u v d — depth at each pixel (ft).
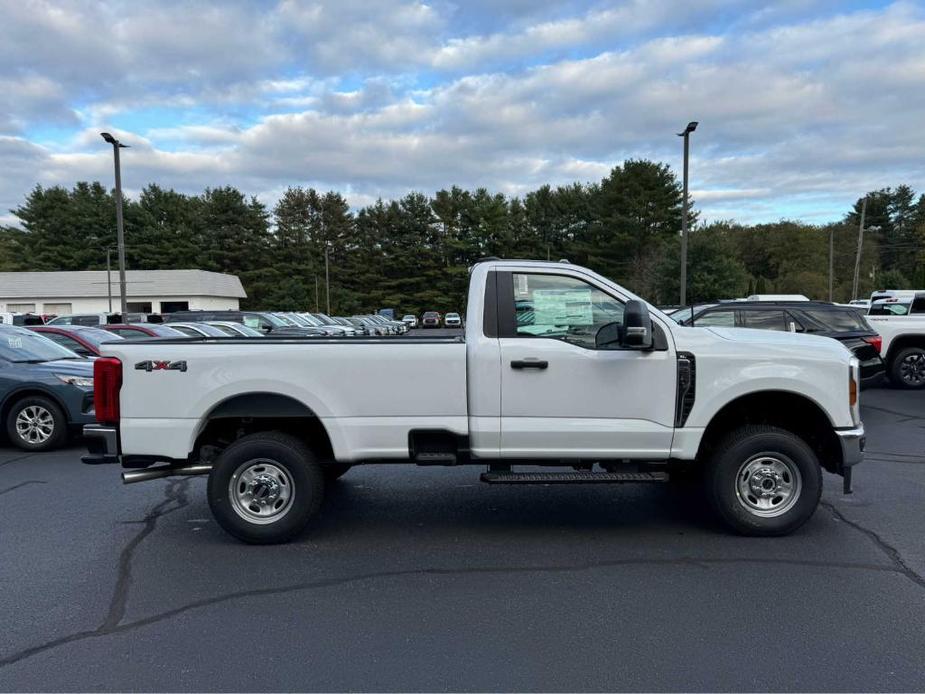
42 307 190.70
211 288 195.21
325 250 236.84
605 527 17.63
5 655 11.11
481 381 15.85
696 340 16.11
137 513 19.08
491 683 10.20
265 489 16.31
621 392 15.92
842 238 249.55
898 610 12.58
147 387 16.01
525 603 13.03
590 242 193.67
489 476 16.05
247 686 10.16
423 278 238.68
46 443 28.07
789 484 16.46
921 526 17.34
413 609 12.80
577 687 10.07
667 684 10.12
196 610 12.80
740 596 13.24
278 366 15.97
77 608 12.89
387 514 18.89
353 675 10.45
